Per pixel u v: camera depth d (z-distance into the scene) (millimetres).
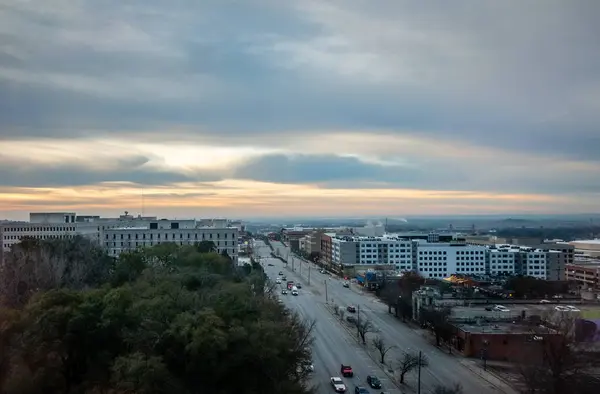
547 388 101438
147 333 74688
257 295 126562
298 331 113750
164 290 90562
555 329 127125
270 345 78188
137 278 117500
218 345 71875
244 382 75625
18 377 70938
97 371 73875
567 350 108000
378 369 120938
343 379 113000
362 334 145750
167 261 139875
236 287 100812
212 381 73812
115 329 76938
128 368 67688
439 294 175625
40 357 73000
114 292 82438
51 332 74625
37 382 71438
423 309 164750
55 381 72938
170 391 68562
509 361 128125
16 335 74688
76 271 140500
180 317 77000
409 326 170875
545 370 105375
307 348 125875
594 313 150250
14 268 133125
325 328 164875
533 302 176750
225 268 150500
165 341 74562
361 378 113875
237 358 73875
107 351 75625
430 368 121750
